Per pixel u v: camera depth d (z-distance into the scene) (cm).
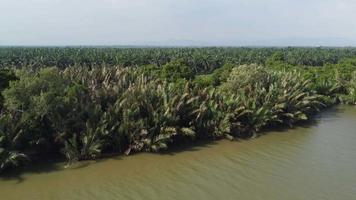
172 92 3300
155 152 2938
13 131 2464
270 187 2331
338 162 2822
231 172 2581
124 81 3609
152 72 4497
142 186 2325
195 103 3312
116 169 2589
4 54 11256
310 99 4381
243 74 4044
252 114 3578
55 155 2750
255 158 2895
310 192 2262
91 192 2220
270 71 4641
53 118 2661
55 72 2867
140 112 3019
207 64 8838
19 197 2125
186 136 3212
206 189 2292
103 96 3048
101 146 2752
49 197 2138
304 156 2961
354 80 5606
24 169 2503
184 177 2478
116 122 2862
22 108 2595
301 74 5447
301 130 3819
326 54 11675
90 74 3947
